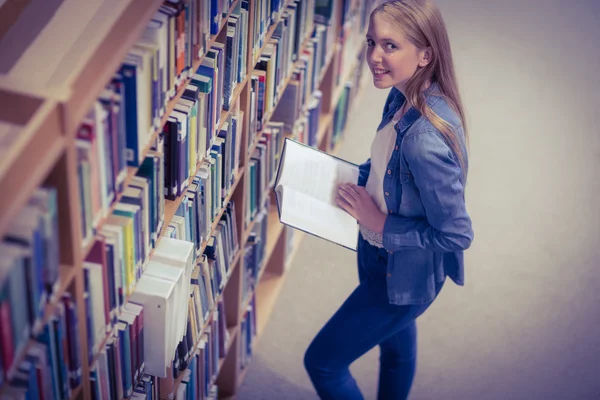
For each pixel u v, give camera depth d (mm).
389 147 2301
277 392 3258
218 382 3207
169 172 2082
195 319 2488
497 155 4535
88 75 1451
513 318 3598
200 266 2467
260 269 3324
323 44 3648
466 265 3855
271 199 3691
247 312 3219
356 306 2566
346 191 2410
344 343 2596
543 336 3518
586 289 3754
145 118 1771
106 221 1791
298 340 3500
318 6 3576
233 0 2283
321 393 2785
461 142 2178
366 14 4625
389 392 2967
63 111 1357
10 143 1332
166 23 1773
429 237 2271
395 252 2379
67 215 1474
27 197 1269
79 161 1499
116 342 1900
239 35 2383
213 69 2189
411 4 2080
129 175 1773
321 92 3996
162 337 2049
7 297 1309
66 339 1627
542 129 4758
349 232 2438
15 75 1608
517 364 3389
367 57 2170
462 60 5352
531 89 5098
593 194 4305
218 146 2420
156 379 2281
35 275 1378
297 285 3771
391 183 2279
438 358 3400
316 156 2475
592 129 4789
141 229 1901
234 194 2793
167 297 1955
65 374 1649
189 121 2074
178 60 1917
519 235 4031
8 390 1497
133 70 1640
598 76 5258
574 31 5707
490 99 4988
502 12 5898
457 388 3279
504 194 4273
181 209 2215
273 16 2740
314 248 3984
